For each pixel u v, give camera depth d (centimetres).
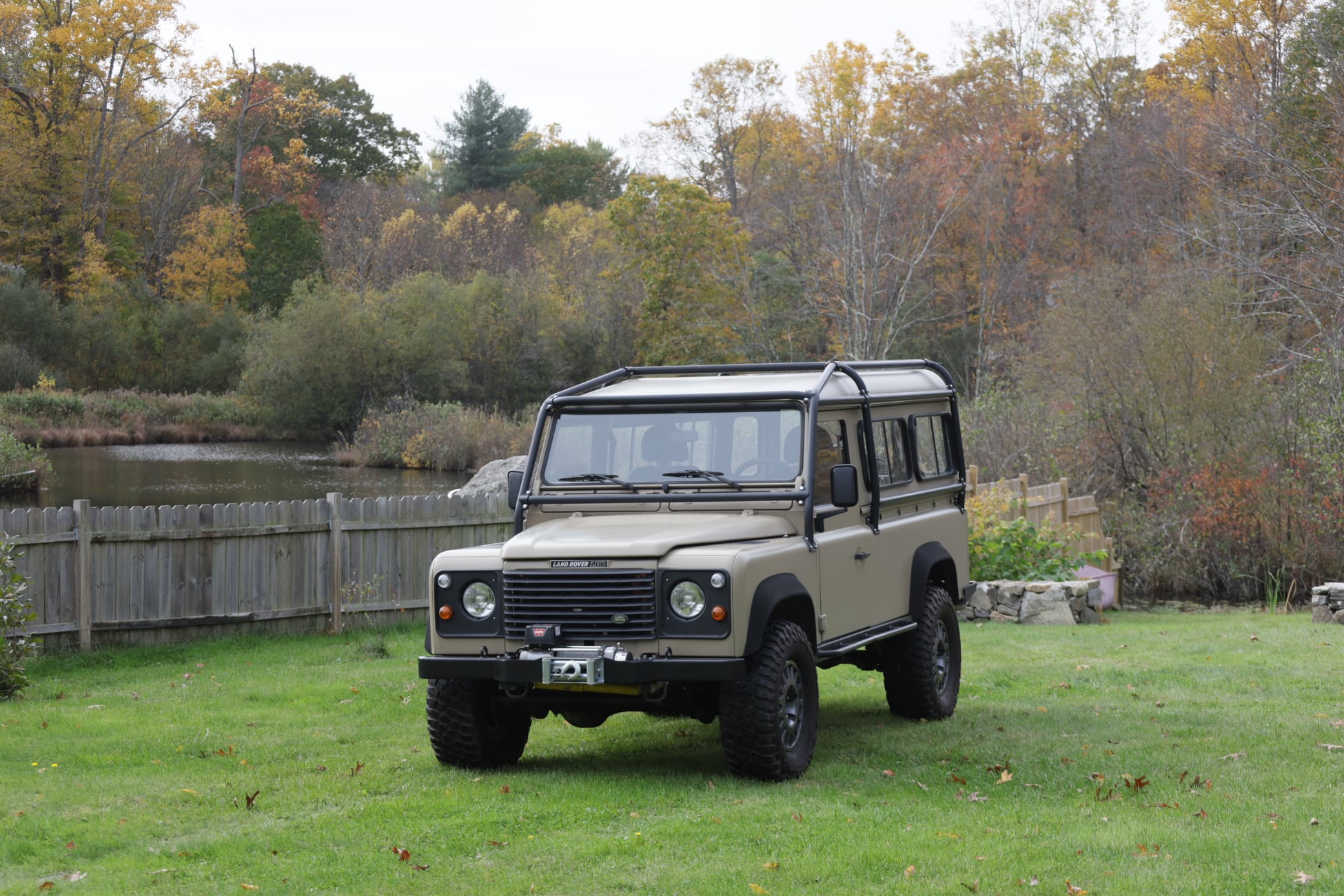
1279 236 2925
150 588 1255
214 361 6756
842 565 805
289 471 4391
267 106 8888
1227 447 2075
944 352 4978
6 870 594
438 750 779
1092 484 2202
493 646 720
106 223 7769
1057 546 1652
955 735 873
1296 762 763
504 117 10188
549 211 9425
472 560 729
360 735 887
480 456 4706
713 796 700
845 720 934
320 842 630
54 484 3728
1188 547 1941
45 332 6394
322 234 8544
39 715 949
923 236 4509
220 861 602
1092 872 558
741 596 687
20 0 7219
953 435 1028
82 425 5694
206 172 8662
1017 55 5556
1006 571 1590
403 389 6078
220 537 1295
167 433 5847
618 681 689
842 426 835
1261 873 552
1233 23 4200
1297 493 1892
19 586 1045
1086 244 4750
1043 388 2564
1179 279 2559
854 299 4181
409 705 988
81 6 7138
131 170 7700
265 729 906
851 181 4397
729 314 5256
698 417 800
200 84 7738
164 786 742
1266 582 1892
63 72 7094
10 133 6819
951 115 5456
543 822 658
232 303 7500
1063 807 672
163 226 7906
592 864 586
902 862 576
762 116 6419
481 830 643
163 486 3706
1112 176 4506
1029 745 834
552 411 827
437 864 591
